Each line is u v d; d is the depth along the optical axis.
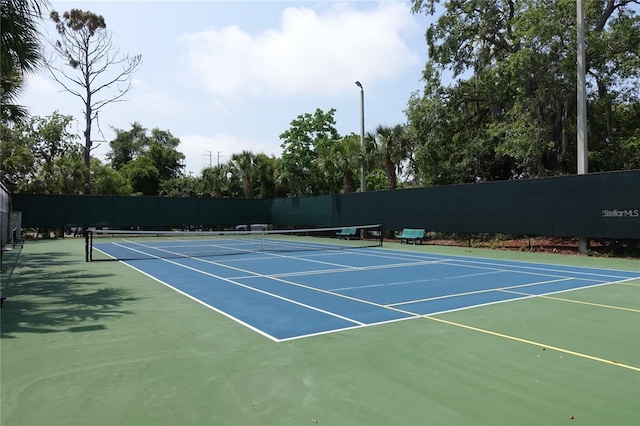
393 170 32.47
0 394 4.71
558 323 7.72
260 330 7.27
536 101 25.11
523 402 4.52
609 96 25.19
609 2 25.64
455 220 24.62
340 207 32.94
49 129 52.66
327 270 14.90
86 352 6.12
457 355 6.00
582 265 16.25
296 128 42.25
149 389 4.84
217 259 18.53
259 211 41.41
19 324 7.68
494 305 9.23
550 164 27.45
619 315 8.33
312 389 4.85
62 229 34.44
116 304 9.38
